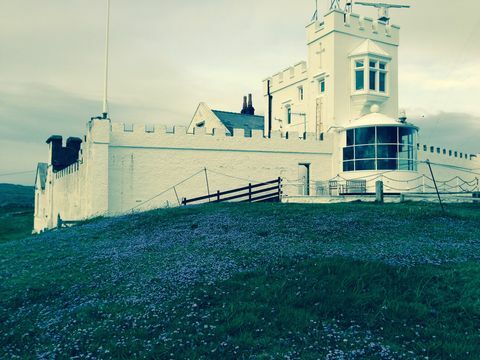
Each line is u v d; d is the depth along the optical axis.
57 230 24.14
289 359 7.73
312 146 33.66
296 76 38.78
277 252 13.26
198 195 29.88
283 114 40.91
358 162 32.69
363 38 35.75
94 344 8.76
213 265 12.49
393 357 7.81
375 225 16.61
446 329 8.84
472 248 13.48
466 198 27.47
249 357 7.86
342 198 27.67
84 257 15.32
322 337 8.56
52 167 46.28
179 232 17.73
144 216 22.61
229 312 9.52
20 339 9.37
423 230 15.92
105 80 29.67
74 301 11.06
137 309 10.09
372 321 9.20
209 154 30.31
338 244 13.99
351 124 33.38
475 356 7.78
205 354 8.12
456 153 42.97
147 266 13.16
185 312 9.73
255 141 31.83
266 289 10.53
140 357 8.10
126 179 27.88
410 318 9.27
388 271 11.25
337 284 10.66
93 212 26.83
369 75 35.09
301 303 9.92
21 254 17.09
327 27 34.97
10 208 89.00
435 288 10.48
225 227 17.70
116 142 27.69
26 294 11.84
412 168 32.41
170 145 29.11
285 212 19.91
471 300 9.84
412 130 32.72
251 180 31.59
